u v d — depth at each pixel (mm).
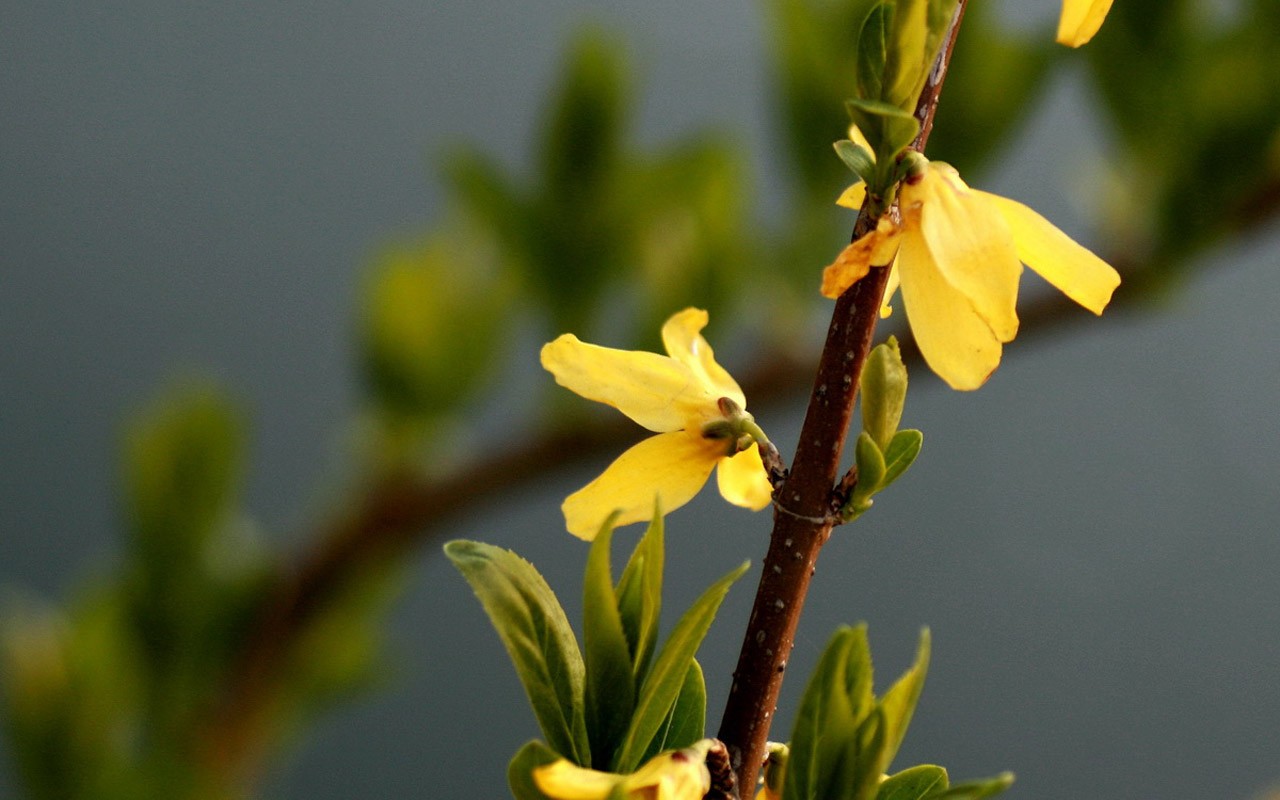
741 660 575
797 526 573
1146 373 1885
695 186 799
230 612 854
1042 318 790
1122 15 720
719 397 587
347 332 1986
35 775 811
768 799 578
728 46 2020
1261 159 710
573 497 586
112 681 829
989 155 747
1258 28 711
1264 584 1861
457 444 870
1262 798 877
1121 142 735
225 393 842
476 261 841
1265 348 1876
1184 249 735
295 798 1743
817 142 775
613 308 836
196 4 2031
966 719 1848
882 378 568
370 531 865
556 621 573
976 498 1885
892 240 566
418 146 2066
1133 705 1851
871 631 1858
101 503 1894
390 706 1771
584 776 558
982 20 736
